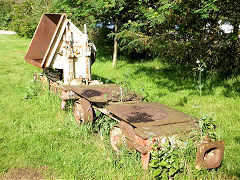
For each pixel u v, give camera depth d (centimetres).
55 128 497
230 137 465
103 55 1470
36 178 335
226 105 645
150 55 1316
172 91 781
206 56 898
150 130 329
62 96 559
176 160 313
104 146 417
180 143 335
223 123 527
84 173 343
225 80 852
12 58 1355
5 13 3319
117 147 389
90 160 376
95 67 1158
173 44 887
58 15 699
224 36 812
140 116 378
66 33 626
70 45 622
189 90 785
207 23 855
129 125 354
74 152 399
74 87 564
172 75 981
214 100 688
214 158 330
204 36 841
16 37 2403
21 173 346
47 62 677
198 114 587
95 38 1561
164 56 1178
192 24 837
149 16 698
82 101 482
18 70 1078
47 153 393
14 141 428
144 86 779
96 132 486
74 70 639
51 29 762
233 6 761
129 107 431
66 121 527
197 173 324
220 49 883
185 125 356
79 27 1435
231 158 392
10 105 622
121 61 1323
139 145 327
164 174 313
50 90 728
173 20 804
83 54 627
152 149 313
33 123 518
